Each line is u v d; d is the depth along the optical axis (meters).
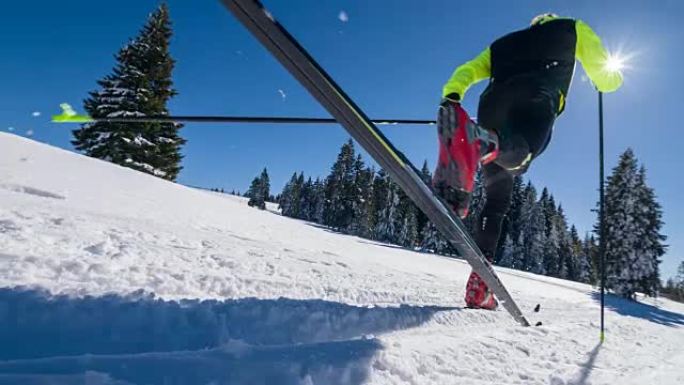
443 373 1.52
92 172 7.19
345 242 10.16
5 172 5.12
